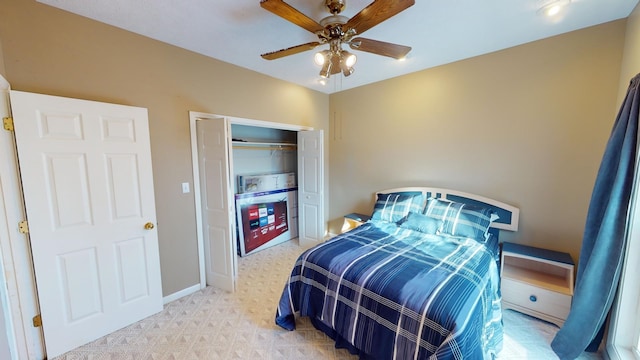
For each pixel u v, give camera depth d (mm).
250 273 3223
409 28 2168
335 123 4242
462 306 1432
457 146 3004
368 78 3518
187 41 2400
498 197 2760
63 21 1876
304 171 3988
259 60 2863
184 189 2646
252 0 1771
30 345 1773
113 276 2107
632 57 1852
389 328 1543
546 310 2164
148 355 1882
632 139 1551
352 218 3705
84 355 1881
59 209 1830
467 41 2428
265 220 4121
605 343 1837
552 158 2428
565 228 2396
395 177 3596
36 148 1723
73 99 1847
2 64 1660
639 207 1604
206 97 2752
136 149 2172
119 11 1896
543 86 2424
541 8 1875
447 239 2420
